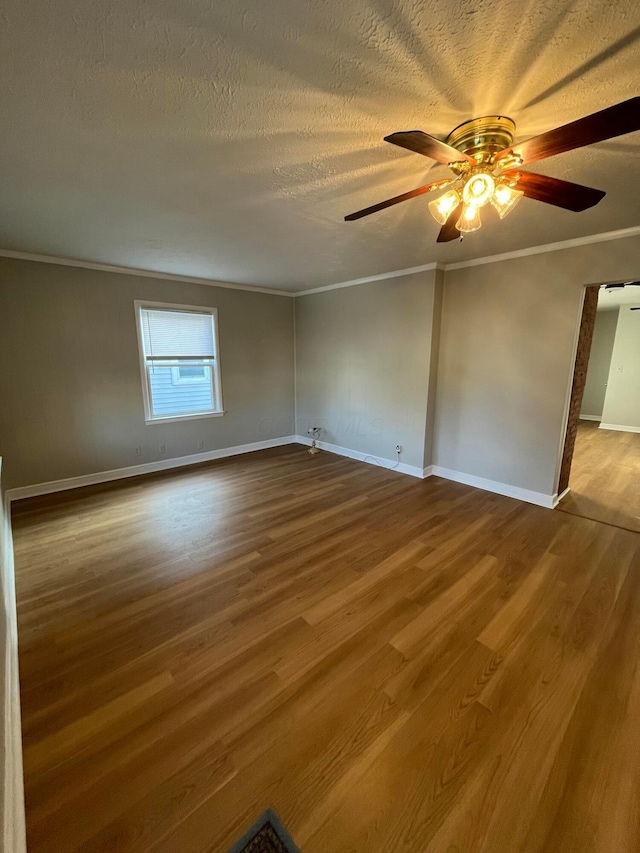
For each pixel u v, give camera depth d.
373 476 4.42
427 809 1.18
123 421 4.33
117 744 1.38
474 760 1.32
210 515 3.37
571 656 1.78
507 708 1.52
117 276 4.07
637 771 1.29
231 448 5.37
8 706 1.29
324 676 1.67
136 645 1.86
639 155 1.73
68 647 1.85
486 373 3.80
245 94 1.33
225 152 1.71
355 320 4.84
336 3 0.98
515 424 3.65
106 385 4.15
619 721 1.46
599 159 1.77
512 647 1.84
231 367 5.21
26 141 1.60
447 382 4.15
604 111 1.03
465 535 2.97
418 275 4.03
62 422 3.90
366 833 1.12
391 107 1.41
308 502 3.66
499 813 1.17
